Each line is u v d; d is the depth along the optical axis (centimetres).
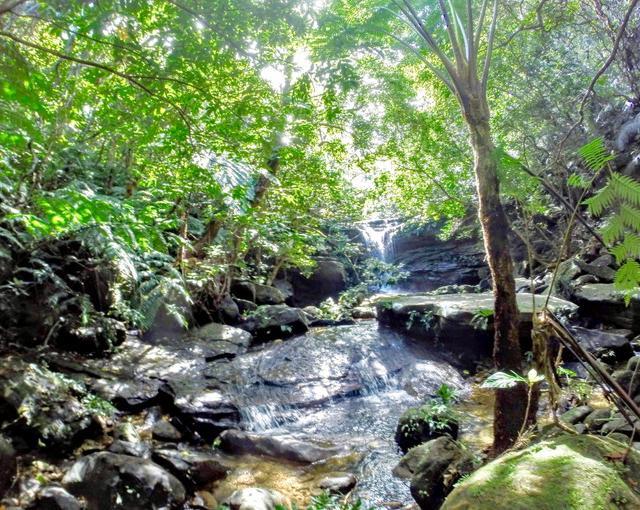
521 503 151
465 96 296
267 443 383
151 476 291
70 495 272
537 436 220
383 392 540
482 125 293
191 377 485
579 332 554
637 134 741
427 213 768
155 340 571
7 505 261
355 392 529
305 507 305
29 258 427
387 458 373
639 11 694
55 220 253
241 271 855
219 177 223
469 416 445
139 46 189
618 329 614
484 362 589
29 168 349
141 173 514
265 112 269
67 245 507
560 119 767
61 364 436
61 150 438
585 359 203
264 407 464
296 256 842
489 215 290
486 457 295
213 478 335
